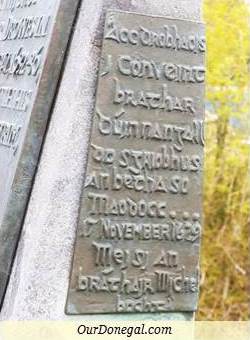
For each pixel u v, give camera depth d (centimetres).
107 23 172
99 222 172
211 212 337
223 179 338
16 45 191
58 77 175
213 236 336
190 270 179
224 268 335
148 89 176
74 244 171
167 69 177
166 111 177
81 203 171
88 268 171
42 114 173
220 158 338
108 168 173
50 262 170
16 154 175
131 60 174
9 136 182
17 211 173
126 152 174
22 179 173
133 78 174
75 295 171
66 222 171
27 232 172
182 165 178
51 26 175
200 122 180
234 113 338
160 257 176
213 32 339
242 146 339
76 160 171
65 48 175
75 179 171
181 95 178
